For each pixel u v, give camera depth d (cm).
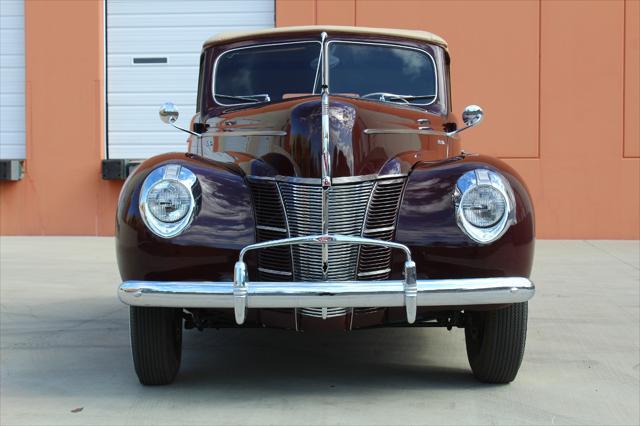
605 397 337
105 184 1027
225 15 1041
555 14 956
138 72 1049
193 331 478
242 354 417
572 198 963
